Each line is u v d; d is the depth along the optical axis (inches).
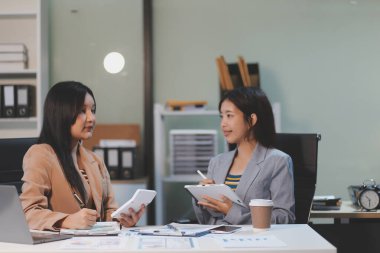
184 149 180.7
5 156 111.8
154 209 185.2
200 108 179.2
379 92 190.5
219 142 193.9
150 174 191.5
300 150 124.6
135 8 194.5
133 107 194.9
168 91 194.5
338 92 191.3
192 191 103.3
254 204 91.9
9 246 80.4
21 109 179.0
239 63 177.0
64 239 85.3
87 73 195.2
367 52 190.9
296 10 191.6
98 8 195.0
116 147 177.9
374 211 131.8
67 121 105.3
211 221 109.7
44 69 184.4
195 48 193.9
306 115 191.6
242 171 113.7
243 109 112.3
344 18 191.2
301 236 86.7
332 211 132.6
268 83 192.2
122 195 174.9
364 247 135.8
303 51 191.8
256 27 192.5
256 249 76.6
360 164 191.0
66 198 103.5
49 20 195.0
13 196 81.2
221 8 193.2
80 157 111.7
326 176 191.3
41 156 103.0
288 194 108.9
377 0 190.4
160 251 76.2
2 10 184.9
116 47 194.9
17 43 179.8
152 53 193.6
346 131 191.2
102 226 95.3
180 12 194.1
